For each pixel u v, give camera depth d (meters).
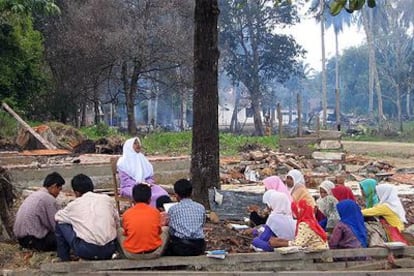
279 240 8.05
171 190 12.74
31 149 20.17
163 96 45.56
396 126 56.88
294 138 20.92
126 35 33.22
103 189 14.22
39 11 14.41
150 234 7.51
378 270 7.73
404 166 21.28
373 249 8.02
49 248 8.30
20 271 7.45
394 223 8.61
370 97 61.66
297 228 8.05
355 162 21.28
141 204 7.72
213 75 10.13
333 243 8.12
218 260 7.65
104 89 42.03
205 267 7.66
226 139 27.95
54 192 8.55
